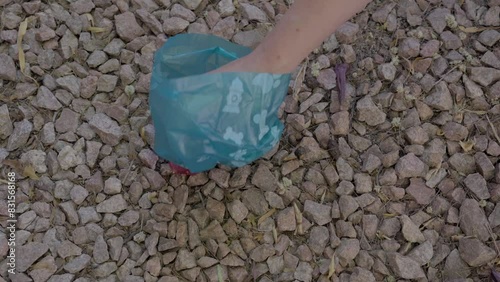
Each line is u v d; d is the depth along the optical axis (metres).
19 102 1.51
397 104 1.57
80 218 1.41
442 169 1.52
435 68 1.62
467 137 1.56
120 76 1.56
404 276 1.40
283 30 1.23
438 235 1.47
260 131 1.31
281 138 1.53
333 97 1.57
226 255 1.40
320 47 1.63
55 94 1.52
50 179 1.44
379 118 1.55
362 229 1.45
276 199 1.46
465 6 1.71
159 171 1.46
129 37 1.60
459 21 1.69
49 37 1.56
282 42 1.23
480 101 1.59
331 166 1.50
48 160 1.45
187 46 1.40
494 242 1.43
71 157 1.45
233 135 1.27
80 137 1.49
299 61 1.28
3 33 1.56
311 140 1.52
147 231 1.41
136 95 1.56
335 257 1.42
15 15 1.58
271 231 1.43
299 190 1.48
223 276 1.38
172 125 1.24
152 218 1.43
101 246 1.38
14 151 1.46
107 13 1.62
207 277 1.38
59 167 1.45
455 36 1.66
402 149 1.54
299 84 1.58
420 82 1.60
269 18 1.68
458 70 1.62
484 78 1.60
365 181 1.48
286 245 1.43
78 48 1.59
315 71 1.59
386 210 1.48
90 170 1.47
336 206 1.46
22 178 1.44
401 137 1.55
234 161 1.34
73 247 1.38
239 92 1.24
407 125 1.56
